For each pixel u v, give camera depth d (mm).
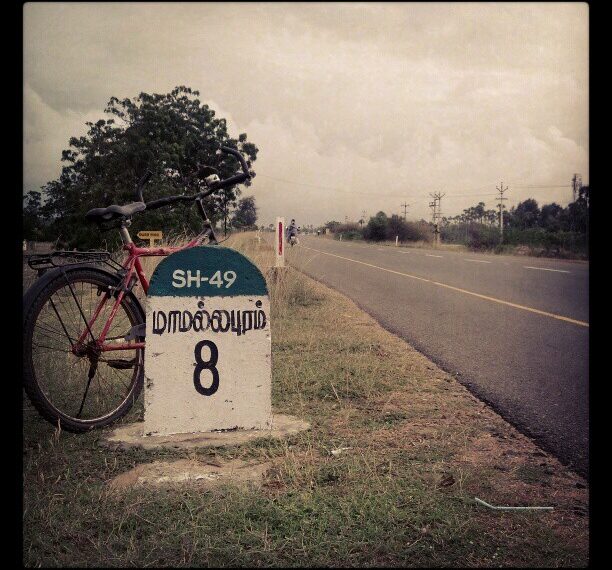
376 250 33688
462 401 4398
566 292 11867
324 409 4160
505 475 3047
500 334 7223
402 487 2848
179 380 3578
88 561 2172
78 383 4078
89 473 2998
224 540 2340
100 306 3715
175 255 3576
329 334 6883
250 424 3660
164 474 2998
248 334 3660
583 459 3258
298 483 2867
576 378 5094
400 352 6086
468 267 18969
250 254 10625
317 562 2201
